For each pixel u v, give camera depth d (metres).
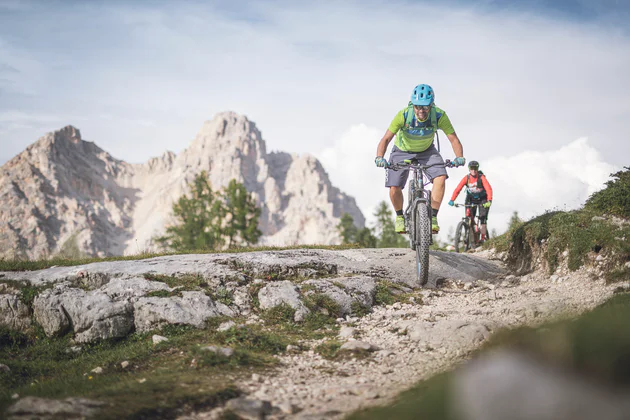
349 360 5.90
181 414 4.14
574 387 1.43
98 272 9.05
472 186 13.78
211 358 5.63
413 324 6.82
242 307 8.33
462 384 1.67
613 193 10.54
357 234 68.56
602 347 1.52
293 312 7.96
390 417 2.21
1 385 6.56
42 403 3.94
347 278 9.24
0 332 8.41
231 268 9.30
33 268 10.09
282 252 10.43
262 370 5.50
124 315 8.07
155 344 6.89
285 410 4.21
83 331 8.05
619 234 9.11
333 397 4.50
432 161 9.45
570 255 9.59
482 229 13.84
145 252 12.51
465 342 5.95
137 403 4.14
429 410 1.78
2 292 8.88
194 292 8.38
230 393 4.59
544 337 1.67
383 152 9.38
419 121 8.99
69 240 37.03
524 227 11.16
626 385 1.42
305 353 6.30
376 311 8.44
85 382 5.68
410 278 10.13
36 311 8.41
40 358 7.82
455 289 10.09
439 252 11.44
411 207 9.63
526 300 8.12
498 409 1.48
